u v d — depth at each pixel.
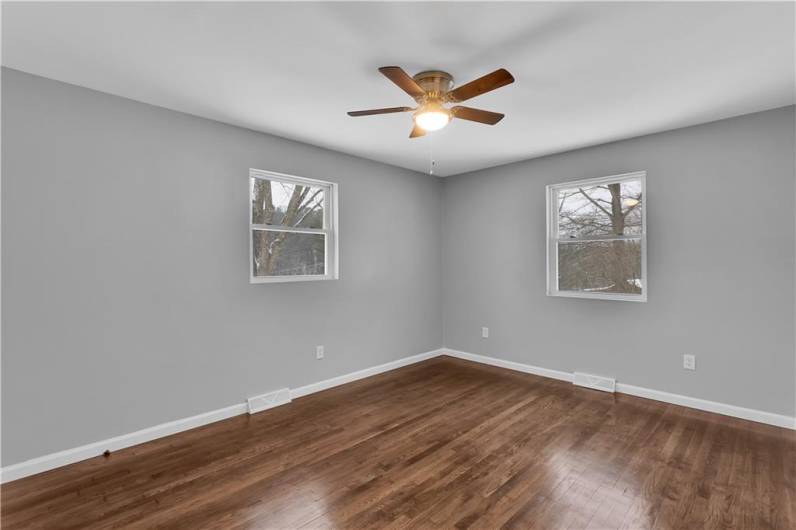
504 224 4.62
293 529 1.86
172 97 2.71
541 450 2.61
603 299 3.85
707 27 1.91
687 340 3.35
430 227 5.09
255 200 3.49
